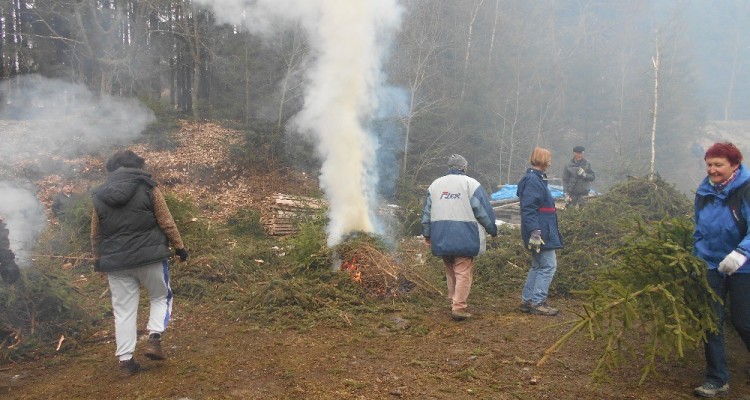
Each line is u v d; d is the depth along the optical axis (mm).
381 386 3609
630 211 7785
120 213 3781
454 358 4156
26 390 3580
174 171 15516
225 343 4520
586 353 4266
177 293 6012
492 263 7066
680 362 4059
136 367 3861
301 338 4656
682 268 3561
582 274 6363
